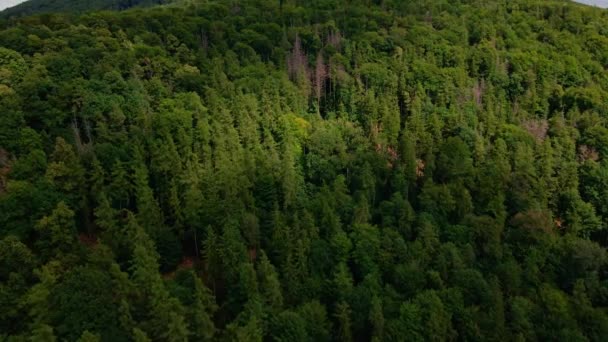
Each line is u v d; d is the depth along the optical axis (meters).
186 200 86.50
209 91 110.06
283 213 91.44
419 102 124.81
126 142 92.25
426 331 68.31
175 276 79.75
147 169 89.88
